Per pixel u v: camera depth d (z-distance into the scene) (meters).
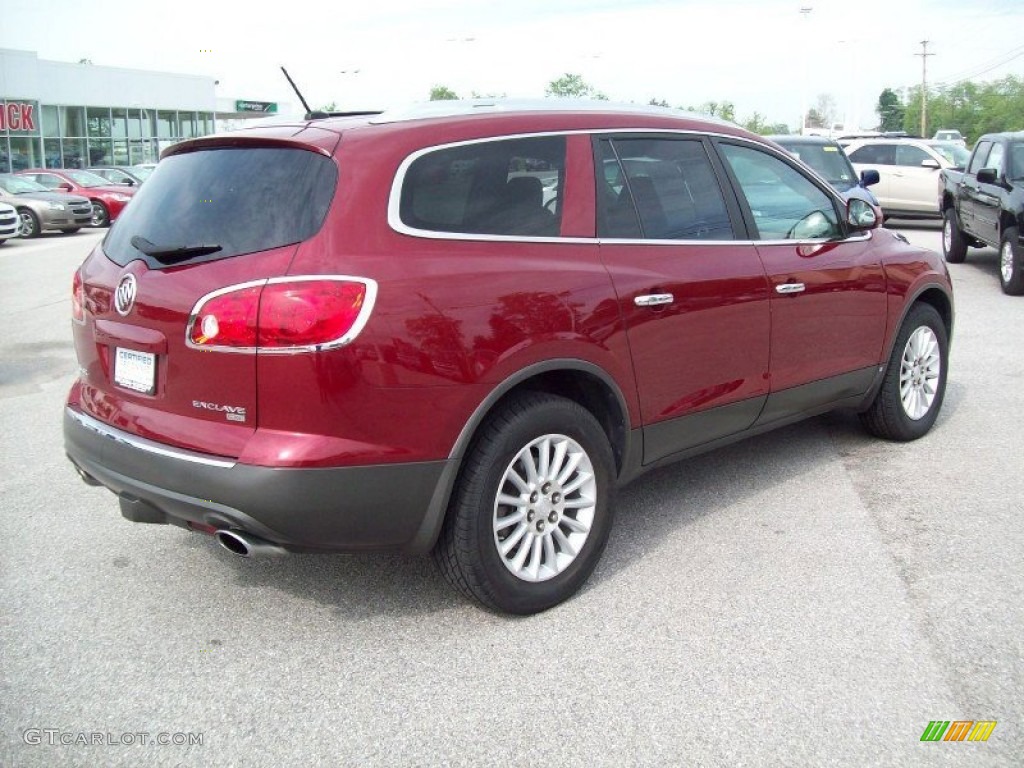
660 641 3.44
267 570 4.11
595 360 3.71
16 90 37.81
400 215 3.29
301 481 3.06
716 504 4.77
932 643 3.39
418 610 3.73
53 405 6.98
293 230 3.19
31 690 3.19
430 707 3.07
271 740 2.91
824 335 4.88
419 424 3.23
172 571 4.11
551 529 3.69
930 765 2.73
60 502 4.96
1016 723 2.92
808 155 14.67
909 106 116.31
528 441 3.53
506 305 3.42
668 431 4.15
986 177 11.98
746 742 2.85
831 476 5.14
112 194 26.73
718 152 4.52
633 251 3.95
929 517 4.54
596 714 3.01
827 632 3.48
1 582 4.00
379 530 3.27
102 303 3.62
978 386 7.01
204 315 3.15
